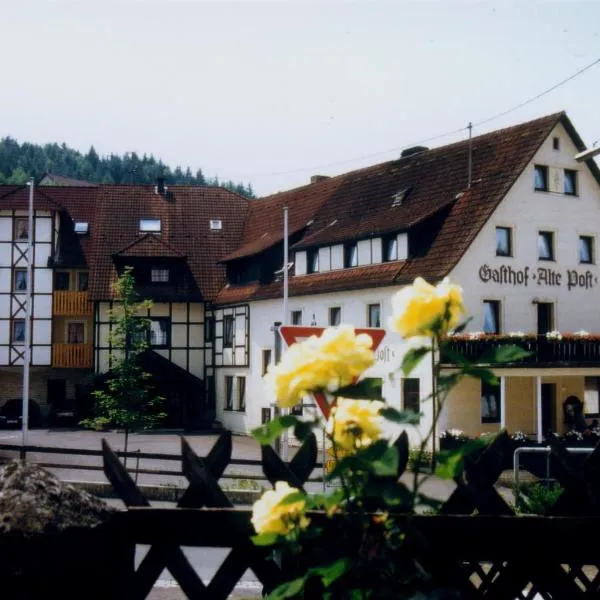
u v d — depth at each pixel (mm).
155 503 18750
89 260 49625
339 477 2809
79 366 48500
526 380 33219
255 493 16828
